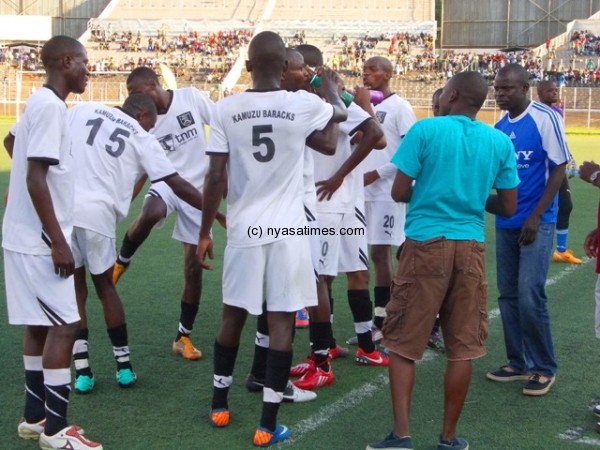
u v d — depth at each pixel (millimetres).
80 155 4672
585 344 5887
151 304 6922
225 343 4285
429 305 3885
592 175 4484
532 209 4836
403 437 3916
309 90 4715
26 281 3881
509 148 4039
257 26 51031
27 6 57594
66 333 3943
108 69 44656
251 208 4086
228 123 4039
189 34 50312
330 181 5016
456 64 44781
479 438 4219
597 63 45062
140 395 4809
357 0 53438
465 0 56375
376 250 6059
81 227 4609
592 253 4648
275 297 4109
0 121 32188
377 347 5879
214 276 8078
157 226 5508
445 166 3900
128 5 55250
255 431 4293
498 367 5414
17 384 4922
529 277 4789
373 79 6195
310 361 5125
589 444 4152
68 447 3930
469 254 3914
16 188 3896
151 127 5133
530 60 45281
